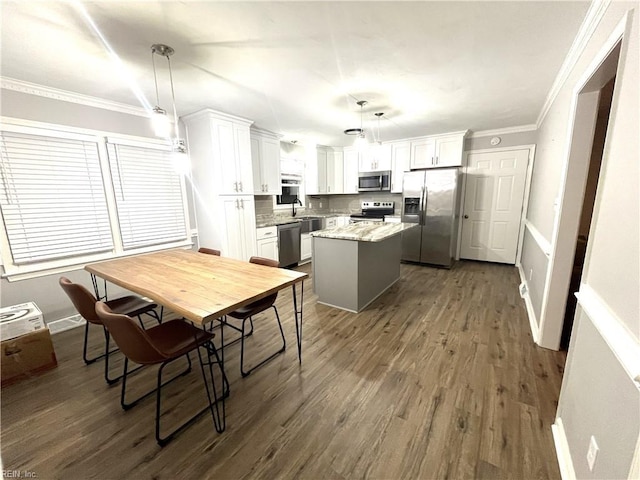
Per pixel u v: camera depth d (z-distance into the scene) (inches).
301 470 50.5
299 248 190.2
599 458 38.1
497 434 57.0
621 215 37.8
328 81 95.6
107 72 86.6
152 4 55.6
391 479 48.6
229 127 135.7
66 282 71.1
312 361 83.1
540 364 79.6
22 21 60.0
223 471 50.5
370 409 64.2
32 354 78.1
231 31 65.7
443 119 147.0
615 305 37.7
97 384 74.5
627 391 32.7
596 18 58.3
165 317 116.9
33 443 56.7
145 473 50.3
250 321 101.3
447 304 123.4
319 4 56.8
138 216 127.3
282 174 200.5
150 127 128.0
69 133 104.3
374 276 128.6
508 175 177.2
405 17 61.6
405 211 193.3
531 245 132.7
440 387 71.1
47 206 101.4
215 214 138.3
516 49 75.6
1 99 89.7
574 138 74.8
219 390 71.3
